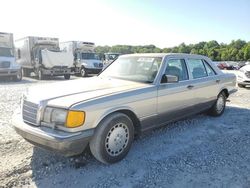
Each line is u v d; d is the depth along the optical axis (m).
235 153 4.22
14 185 3.16
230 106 7.95
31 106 3.59
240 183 3.30
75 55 22.17
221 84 6.32
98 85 4.25
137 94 4.04
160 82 4.50
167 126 5.59
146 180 3.35
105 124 3.57
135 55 5.33
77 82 4.56
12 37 17.03
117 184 3.24
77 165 3.70
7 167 3.59
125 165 3.74
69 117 3.26
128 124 3.89
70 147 3.24
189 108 5.27
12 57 16.84
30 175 3.41
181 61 5.24
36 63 18.45
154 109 4.37
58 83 4.52
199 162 3.88
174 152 4.23
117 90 3.95
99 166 3.70
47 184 3.21
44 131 3.34
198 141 4.75
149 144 4.55
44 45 19.56
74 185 3.21
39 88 4.12
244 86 12.92
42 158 3.89
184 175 3.48
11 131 5.07
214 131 5.34
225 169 3.67
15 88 12.20
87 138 3.39
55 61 18.14
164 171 3.59
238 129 5.51
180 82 4.98
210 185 3.25
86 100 3.45
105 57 25.72
